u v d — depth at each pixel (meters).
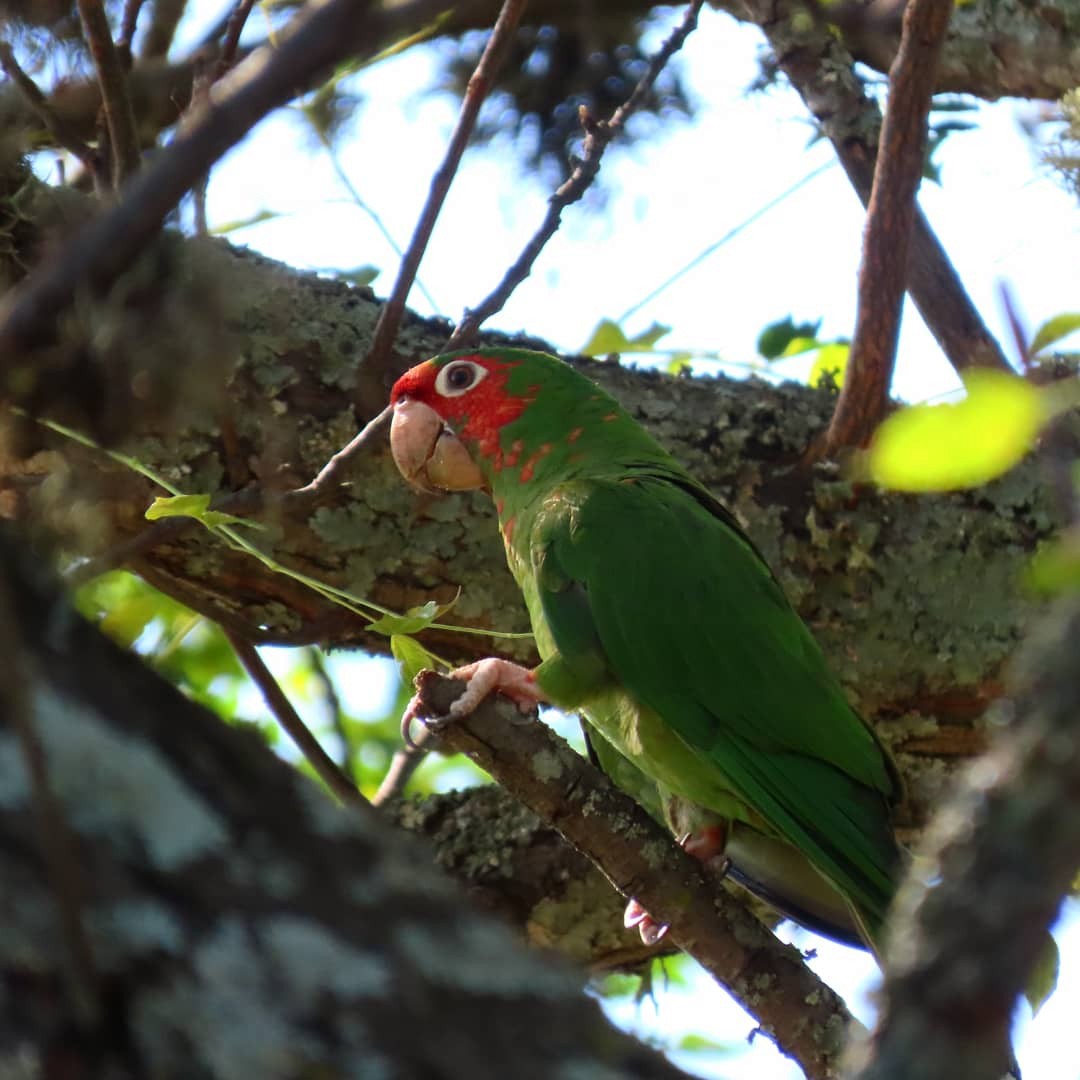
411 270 6.62
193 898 2.54
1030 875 2.30
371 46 3.02
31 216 5.41
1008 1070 4.81
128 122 5.70
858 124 7.54
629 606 6.95
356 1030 2.50
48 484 3.69
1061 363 3.17
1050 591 2.70
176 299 3.32
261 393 6.88
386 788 7.91
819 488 7.46
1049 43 8.08
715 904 5.84
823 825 6.80
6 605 2.37
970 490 7.44
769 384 7.89
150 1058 2.43
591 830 5.71
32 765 2.34
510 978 2.67
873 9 8.16
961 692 7.56
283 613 7.23
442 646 7.69
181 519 6.11
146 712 2.69
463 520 7.39
